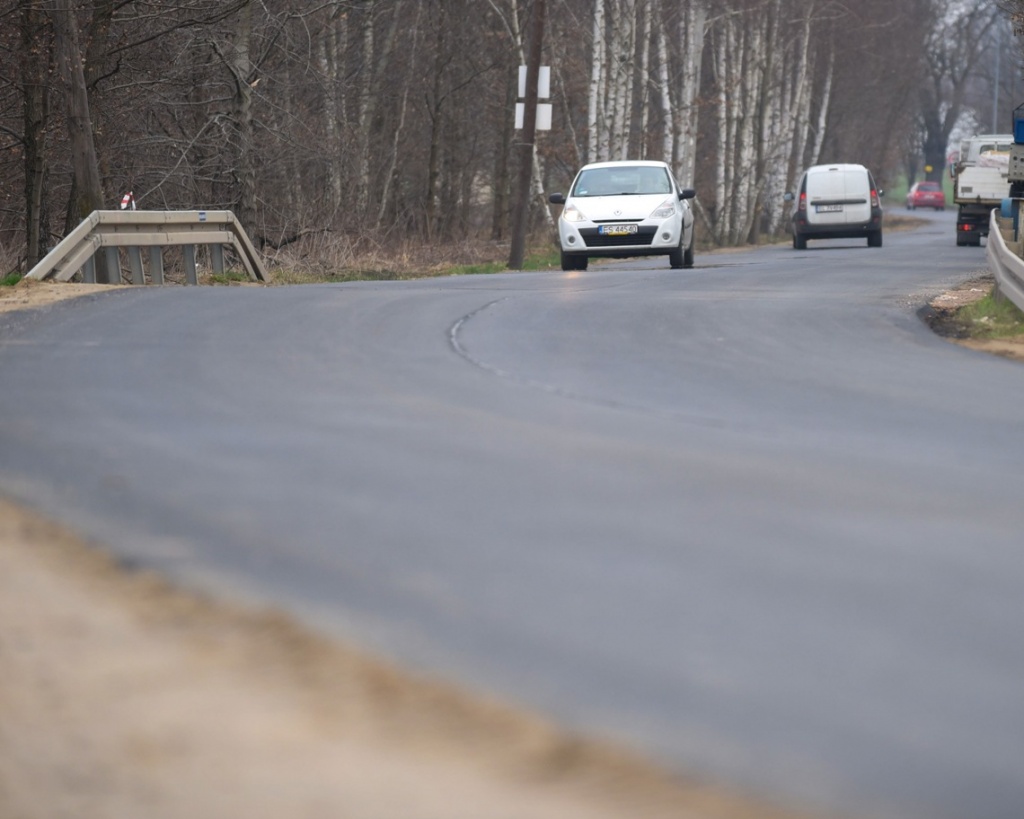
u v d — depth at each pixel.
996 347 47.75
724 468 26.11
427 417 31.00
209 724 13.82
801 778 12.55
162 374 36.94
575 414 31.94
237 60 104.31
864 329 50.91
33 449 26.83
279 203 121.00
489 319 51.50
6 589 18.19
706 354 43.34
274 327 47.91
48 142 106.38
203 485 23.78
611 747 13.19
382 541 20.31
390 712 14.06
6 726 13.83
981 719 13.93
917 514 22.81
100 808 12.09
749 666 15.34
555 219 161.38
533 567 19.06
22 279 64.12
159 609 17.34
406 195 189.25
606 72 168.88
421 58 168.75
